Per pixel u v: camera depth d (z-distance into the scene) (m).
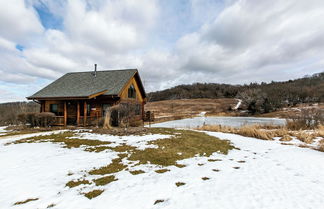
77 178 4.14
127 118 13.36
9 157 5.68
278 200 3.14
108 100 15.09
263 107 38.97
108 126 12.20
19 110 20.52
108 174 4.43
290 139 9.90
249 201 3.11
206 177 4.30
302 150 7.49
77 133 10.23
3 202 3.07
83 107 15.63
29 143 7.65
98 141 8.07
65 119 14.11
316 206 2.93
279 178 4.25
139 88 19.67
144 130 11.36
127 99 16.55
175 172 4.62
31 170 4.59
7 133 11.29
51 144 7.44
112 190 3.56
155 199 3.20
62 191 3.51
